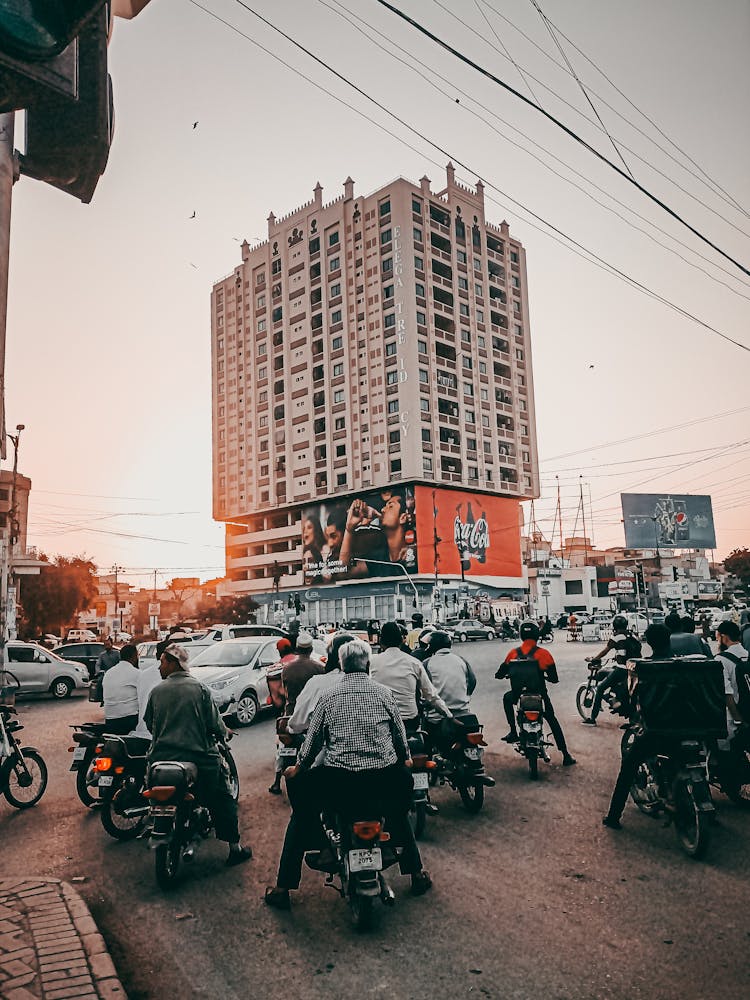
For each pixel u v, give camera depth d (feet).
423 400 221.87
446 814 22.48
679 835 18.44
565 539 335.06
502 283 258.37
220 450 279.90
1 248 7.32
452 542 224.33
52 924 13.61
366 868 14.05
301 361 252.42
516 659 28.48
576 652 101.50
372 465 226.58
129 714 22.72
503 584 238.07
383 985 11.87
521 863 17.67
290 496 250.57
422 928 14.05
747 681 21.88
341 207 244.22
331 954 13.06
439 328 231.71
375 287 232.12
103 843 20.40
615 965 12.32
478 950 13.03
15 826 22.56
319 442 243.60
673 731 18.24
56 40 5.91
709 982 11.66
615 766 28.37
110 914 15.14
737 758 22.09
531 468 254.88
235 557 277.44
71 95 6.60
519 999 11.30
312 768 15.42
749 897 15.03
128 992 11.83
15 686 35.40
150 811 16.52
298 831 15.55
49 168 7.61
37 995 10.94
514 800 23.79
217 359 286.25
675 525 211.61
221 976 12.33
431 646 24.34
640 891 15.57
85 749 23.82
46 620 174.19
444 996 11.46
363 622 168.66
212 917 14.88
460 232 244.42
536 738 26.71
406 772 15.30
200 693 17.87
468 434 233.55
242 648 46.19
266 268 268.00
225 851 19.52
